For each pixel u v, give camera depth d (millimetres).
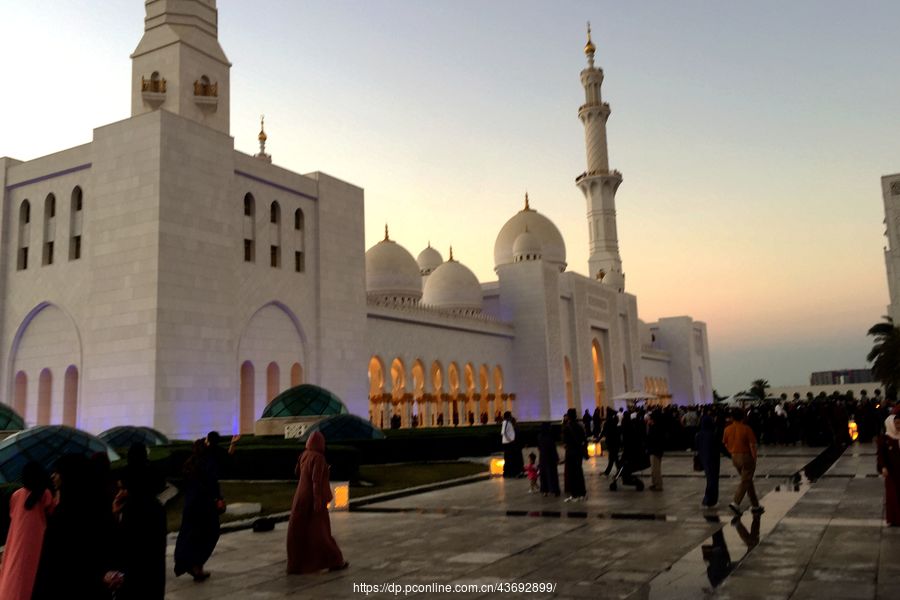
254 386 38125
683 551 10711
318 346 42438
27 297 38656
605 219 84312
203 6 41219
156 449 23188
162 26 40031
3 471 16562
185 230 34375
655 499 16766
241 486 20719
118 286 33875
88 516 6094
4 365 38906
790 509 14422
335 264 44500
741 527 12594
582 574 9430
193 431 33469
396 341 52156
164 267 33062
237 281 37406
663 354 98250
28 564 6270
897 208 64688
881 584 8430
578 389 69562
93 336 34500
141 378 32312
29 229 39500
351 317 45281
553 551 11039
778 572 9195
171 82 39219
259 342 38750
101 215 35156
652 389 94062
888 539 11102
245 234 38719
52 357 37438
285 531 14039
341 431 29953
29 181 39562
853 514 13570
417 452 28891
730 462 26141
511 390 65688
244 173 38469
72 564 5930
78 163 37031
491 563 10305
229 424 35531
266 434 33281
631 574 9344
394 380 56406
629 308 84125
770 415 35344
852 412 49062
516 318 66688
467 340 60344
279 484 21109
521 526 13539
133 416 32344
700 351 108312
